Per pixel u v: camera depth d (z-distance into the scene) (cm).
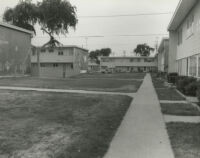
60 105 1202
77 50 6531
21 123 839
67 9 4756
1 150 582
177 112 1078
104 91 1948
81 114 1005
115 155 573
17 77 3291
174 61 3155
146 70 9919
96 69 11769
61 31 4978
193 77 1830
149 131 776
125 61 10025
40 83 2573
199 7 1716
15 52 3378
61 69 5225
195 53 1853
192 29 1981
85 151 582
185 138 696
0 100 1324
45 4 4719
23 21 5006
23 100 1335
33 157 541
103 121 888
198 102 1320
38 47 5175
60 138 679
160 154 580
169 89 2164
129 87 2364
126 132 765
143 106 1253
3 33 3138
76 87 2255
